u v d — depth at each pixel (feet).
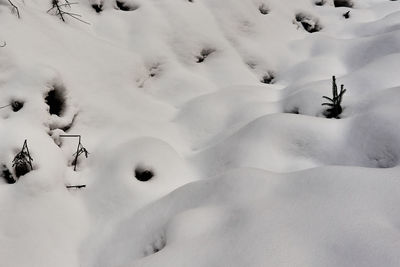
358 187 5.67
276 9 16.14
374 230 4.77
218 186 7.06
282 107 10.62
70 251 7.20
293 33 15.53
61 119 9.05
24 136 8.04
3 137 8.06
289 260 4.66
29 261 6.63
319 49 14.10
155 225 7.23
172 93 11.87
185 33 13.29
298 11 16.76
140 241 7.16
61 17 11.62
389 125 7.82
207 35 13.56
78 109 9.58
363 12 17.54
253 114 10.39
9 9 10.11
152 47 12.56
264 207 5.82
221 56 13.34
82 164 8.82
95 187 8.36
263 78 13.47
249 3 15.30
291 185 6.33
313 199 5.68
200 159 9.43
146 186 8.23
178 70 12.49
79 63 10.41
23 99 8.70
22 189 7.58
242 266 4.75
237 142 9.07
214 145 9.61
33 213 7.30
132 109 10.61
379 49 12.51
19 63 9.15
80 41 11.07
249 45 14.03
